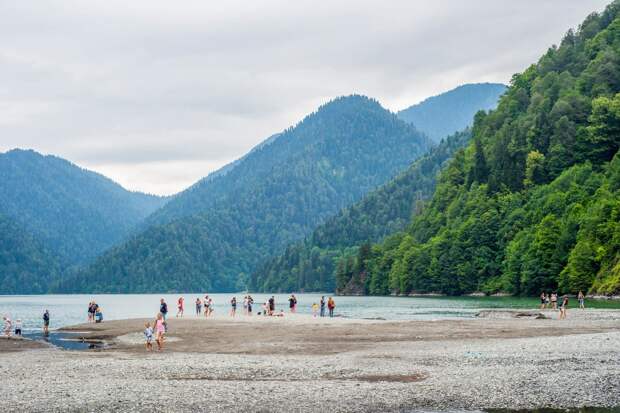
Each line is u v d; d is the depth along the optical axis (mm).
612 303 107375
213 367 37125
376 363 37562
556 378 31531
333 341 51500
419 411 26250
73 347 53500
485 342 47500
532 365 35312
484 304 126438
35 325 96562
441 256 192000
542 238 144625
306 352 44281
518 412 25812
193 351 46812
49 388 31016
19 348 53219
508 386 30094
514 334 53750
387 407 26875
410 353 41844
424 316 92250
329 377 33375
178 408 26875
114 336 62406
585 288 126500
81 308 181750
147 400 28219
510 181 193750
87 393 29719
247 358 41125
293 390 29969
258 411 26375
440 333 56344
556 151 183125
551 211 156500
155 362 39750
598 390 28969
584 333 52844
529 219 167375
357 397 28500
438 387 30203
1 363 41031
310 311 121562
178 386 31172
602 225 127188
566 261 138375
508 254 162750
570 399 27531
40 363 40594
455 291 188625
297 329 64000
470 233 184250
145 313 139625
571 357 37594
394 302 158500
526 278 146375
